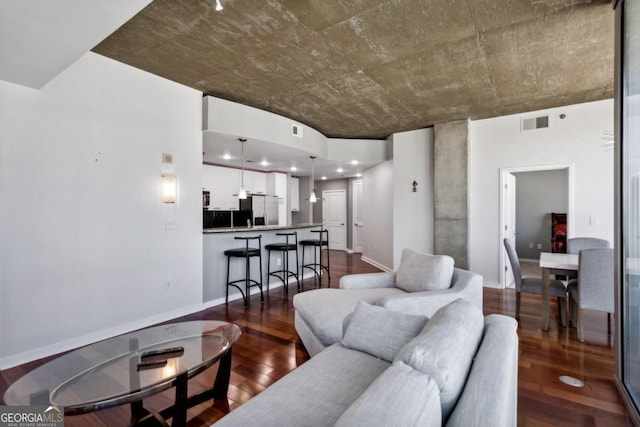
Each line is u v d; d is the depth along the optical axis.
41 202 2.68
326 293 2.89
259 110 4.44
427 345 1.09
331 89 3.93
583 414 1.93
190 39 2.82
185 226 3.74
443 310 1.48
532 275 6.04
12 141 2.54
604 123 4.31
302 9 2.42
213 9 2.41
